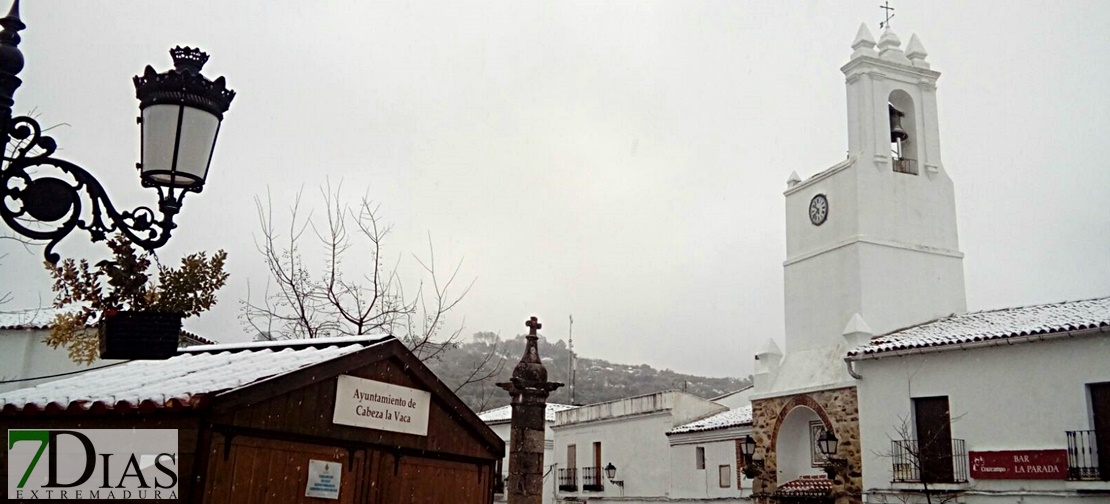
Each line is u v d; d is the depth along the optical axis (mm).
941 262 25984
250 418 9234
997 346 20391
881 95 26719
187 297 7039
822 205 26688
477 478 12242
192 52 5852
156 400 8820
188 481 8656
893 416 22000
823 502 23203
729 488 29688
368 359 10648
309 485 9805
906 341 22094
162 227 5676
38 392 10172
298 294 19828
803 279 26906
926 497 20562
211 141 5801
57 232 5289
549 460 42562
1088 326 18656
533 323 15914
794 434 25688
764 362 26766
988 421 20328
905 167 26750
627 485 34969
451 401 11789
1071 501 18547
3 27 5289
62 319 7012
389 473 10852
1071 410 19016
